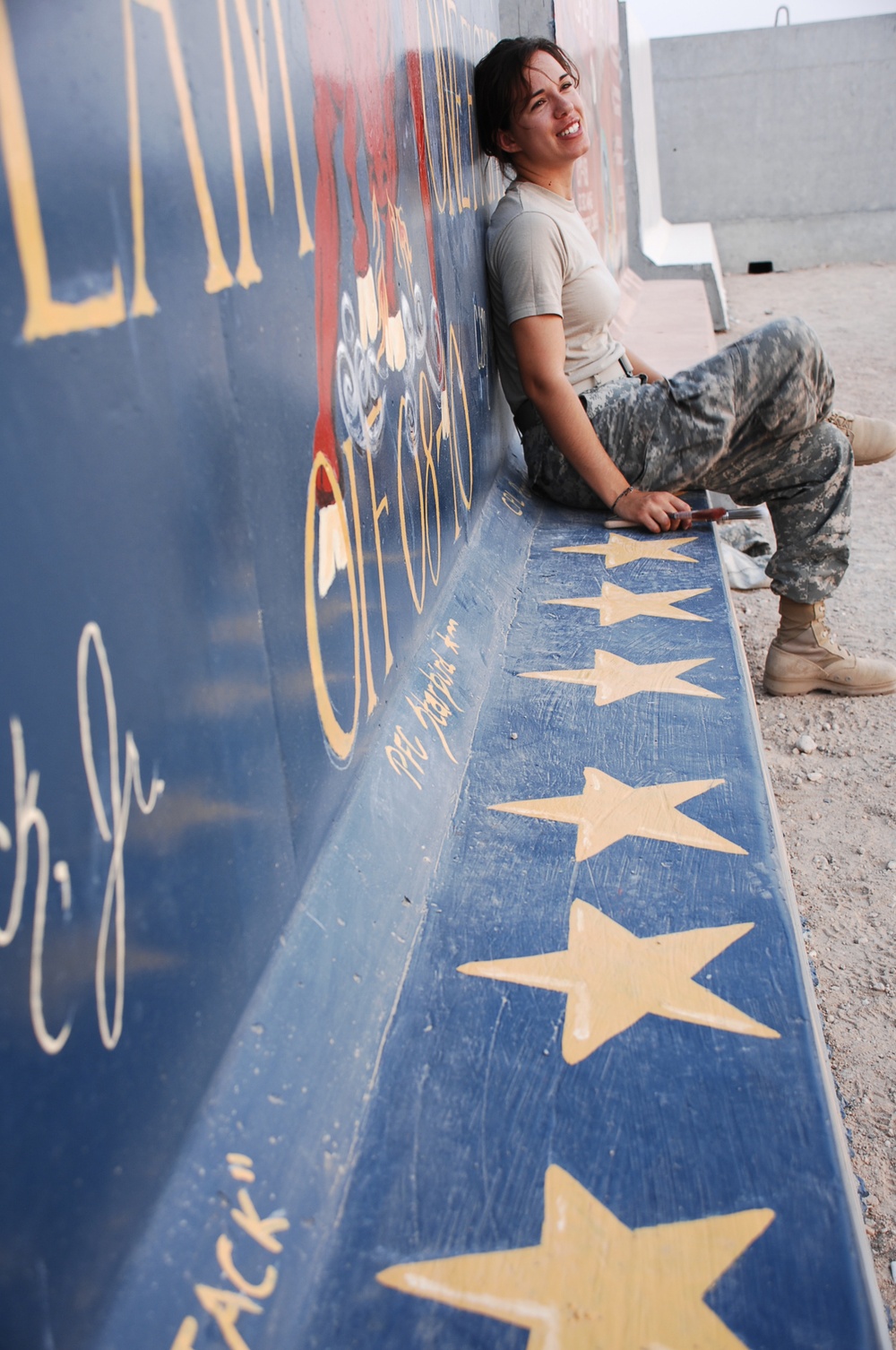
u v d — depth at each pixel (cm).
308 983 120
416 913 147
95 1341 76
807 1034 123
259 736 115
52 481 74
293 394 129
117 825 82
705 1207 102
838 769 297
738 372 294
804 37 1234
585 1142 110
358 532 160
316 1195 103
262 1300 91
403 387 197
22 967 68
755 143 1280
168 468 93
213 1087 100
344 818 146
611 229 743
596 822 168
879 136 1250
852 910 244
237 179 112
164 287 93
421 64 226
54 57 76
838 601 404
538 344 300
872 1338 89
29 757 70
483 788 181
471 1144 111
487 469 306
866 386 705
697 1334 90
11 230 70
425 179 225
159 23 93
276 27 127
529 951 139
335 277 151
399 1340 92
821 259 1303
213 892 102
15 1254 67
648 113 1138
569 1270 97
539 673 225
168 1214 88
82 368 78
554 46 309
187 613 96
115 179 84
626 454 310
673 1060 120
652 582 273
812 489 308
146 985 87
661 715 202
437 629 216
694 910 145
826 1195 103
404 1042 125
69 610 76
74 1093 75
